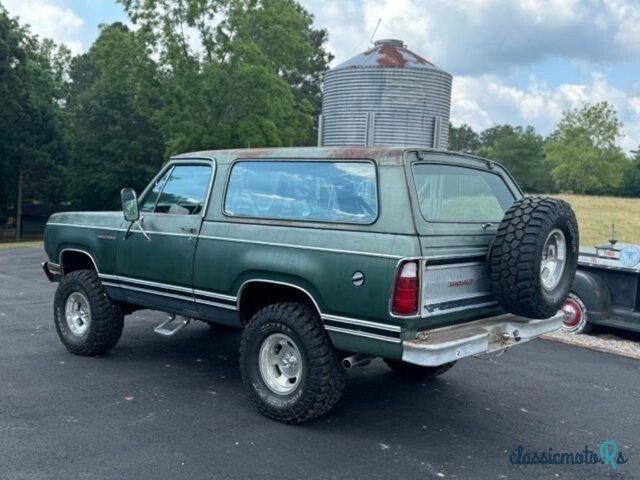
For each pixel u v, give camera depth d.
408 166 4.27
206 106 29.36
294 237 4.54
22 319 7.98
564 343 7.53
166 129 30.34
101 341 6.13
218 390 5.36
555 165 66.06
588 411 5.18
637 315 7.55
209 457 4.02
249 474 3.80
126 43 29.66
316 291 4.36
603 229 19.27
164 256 5.42
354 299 4.15
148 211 5.77
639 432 4.76
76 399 5.01
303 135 33.78
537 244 4.28
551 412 5.13
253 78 28.23
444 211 4.54
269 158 4.98
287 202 4.75
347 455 4.14
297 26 32.97
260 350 4.73
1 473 3.70
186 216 5.32
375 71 12.05
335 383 4.48
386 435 4.51
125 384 5.44
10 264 15.27
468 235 4.47
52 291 10.46
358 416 4.88
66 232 6.41
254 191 4.98
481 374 6.15
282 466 3.93
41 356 6.23
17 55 35.44
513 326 4.59
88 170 41.66
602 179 56.09
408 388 5.64
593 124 55.56
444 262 4.18
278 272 4.55
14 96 36.00
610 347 7.34
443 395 5.47
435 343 3.98
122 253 5.81
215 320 5.20
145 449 4.11
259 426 4.57
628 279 7.66
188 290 5.27
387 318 4.01
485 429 4.71
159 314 8.45
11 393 5.09
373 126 12.10
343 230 4.30
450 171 4.73
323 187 4.58
